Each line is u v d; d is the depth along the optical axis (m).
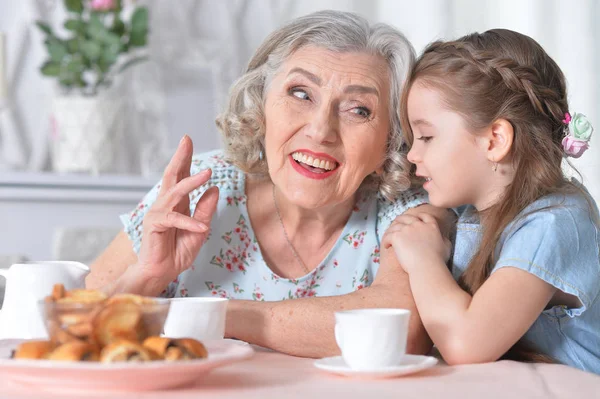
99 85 2.66
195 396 0.75
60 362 0.72
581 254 1.17
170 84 2.79
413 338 1.16
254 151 1.41
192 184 1.21
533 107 1.30
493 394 0.80
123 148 2.70
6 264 2.46
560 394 0.81
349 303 1.16
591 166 2.91
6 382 0.80
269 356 1.09
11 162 2.70
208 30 2.83
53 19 2.74
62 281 1.02
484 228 1.26
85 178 2.52
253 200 1.45
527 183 1.25
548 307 1.24
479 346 1.05
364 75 1.29
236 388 0.80
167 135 2.79
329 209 1.40
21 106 2.71
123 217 1.43
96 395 0.74
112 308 0.77
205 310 1.00
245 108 1.39
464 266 1.29
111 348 0.74
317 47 1.30
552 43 2.96
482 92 1.27
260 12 2.88
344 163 1.31
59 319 0.77
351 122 1.30
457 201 1.31
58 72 2.55
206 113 2.82
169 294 1.42
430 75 1.30
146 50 2.75
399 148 1.39
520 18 2.96
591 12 2.94
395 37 1.32
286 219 1.44
